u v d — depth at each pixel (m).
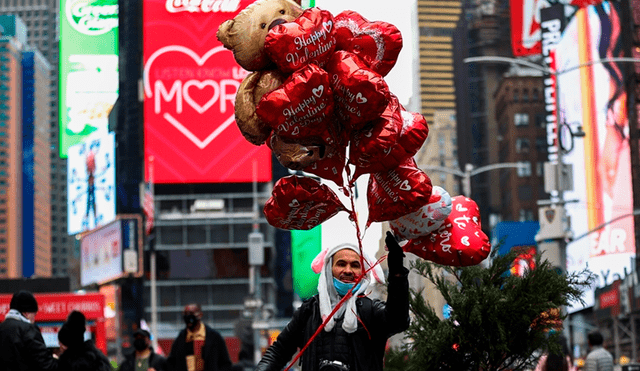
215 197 127.06
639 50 87.81
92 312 62.47
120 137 121.50
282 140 7.39
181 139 122.44
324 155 7.43
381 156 7.17
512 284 9.41
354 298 7.67
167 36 122.75
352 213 7.67
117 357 102.69
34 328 13.07
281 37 6.93
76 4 120.38
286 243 121.69
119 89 120.38
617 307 76.62
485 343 9.21
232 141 123.38
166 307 124.62
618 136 87.81
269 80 7.25
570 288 9.40
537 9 141.00
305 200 7.59
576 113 96.88
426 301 9.70
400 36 7.37
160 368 18.17
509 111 174.00
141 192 121.00
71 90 121.31
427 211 7.61
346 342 7.64
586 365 18.98
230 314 125.12
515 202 172.38
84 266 129.00
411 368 9.41
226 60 123.06
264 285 119.00
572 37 99.38
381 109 7.00
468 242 7.88
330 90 7.07
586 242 90.50
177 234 126.00
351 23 7.36
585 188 92.75
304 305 8.05
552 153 102.00
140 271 114.81
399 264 7.34
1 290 88.94
